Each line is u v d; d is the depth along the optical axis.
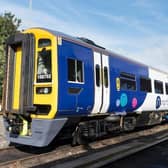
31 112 9.98
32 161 9.03
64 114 10.21
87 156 9.86
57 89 9.70
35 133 9.80
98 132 12.45
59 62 9.91
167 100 20.08
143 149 11.18
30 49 10.15
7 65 10.84
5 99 10.80
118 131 14.08
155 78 18.05
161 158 9.95
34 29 10.41
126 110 14.38
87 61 11.28
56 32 10.37
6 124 10.67
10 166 8.41
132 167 8.79
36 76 10.09
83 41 11.69
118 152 10.46
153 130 18.00
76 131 11.40
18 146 11.35
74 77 10.49
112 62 13.01
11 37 10.71
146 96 16.42
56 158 9.64
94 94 11.54
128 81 14.36
